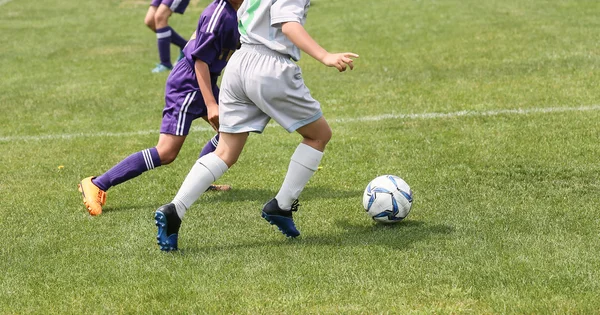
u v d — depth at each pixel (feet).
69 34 183.62
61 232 57.93
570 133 80.59
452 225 55.88
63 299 44.50
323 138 53.47
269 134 89.71
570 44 130.31
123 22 204.44
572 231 53.67
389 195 56.18
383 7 194.29
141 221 60.18
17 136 93.35
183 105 63.36
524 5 179.22
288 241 53.93
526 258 48.06
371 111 98.07
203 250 52.37
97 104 110.11
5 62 147.84
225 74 52.03
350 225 57.52
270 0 50.29
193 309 42.16
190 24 196.03
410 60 130.11
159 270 48.60
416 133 85.66
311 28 173.27
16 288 46.47
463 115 91.71
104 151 84.99
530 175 68.44
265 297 43.50
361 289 44.16
